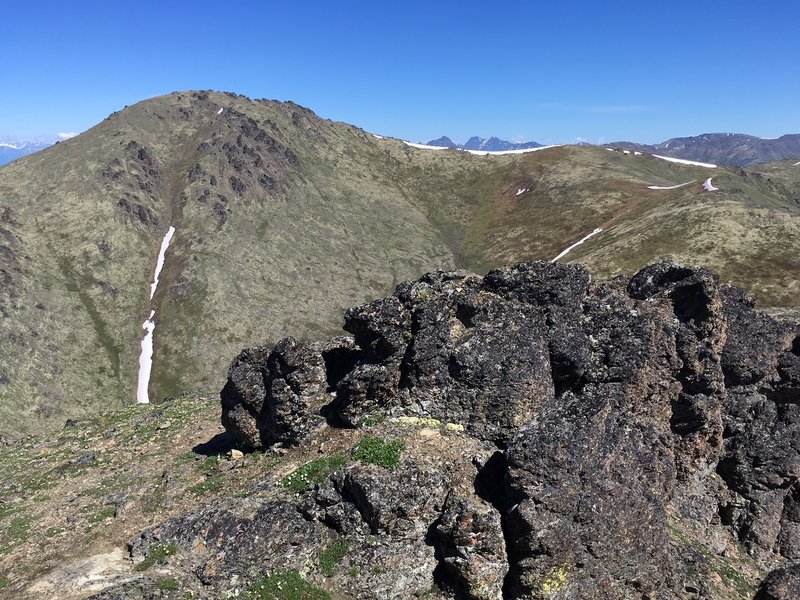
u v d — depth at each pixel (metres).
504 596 16.34
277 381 22.11
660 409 22.12
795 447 23.14
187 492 21.64
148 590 15.77
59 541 19.58
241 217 190.12
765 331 24.27
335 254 189.50
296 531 17.27
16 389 117.00
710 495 23.52
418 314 21.59
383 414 21.14
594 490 16.77
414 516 16.94
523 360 20.33
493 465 18.19
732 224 121.00
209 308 148.75
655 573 17.69
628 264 118.81
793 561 22.02
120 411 38.38
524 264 22.39
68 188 186.50
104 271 159.38
